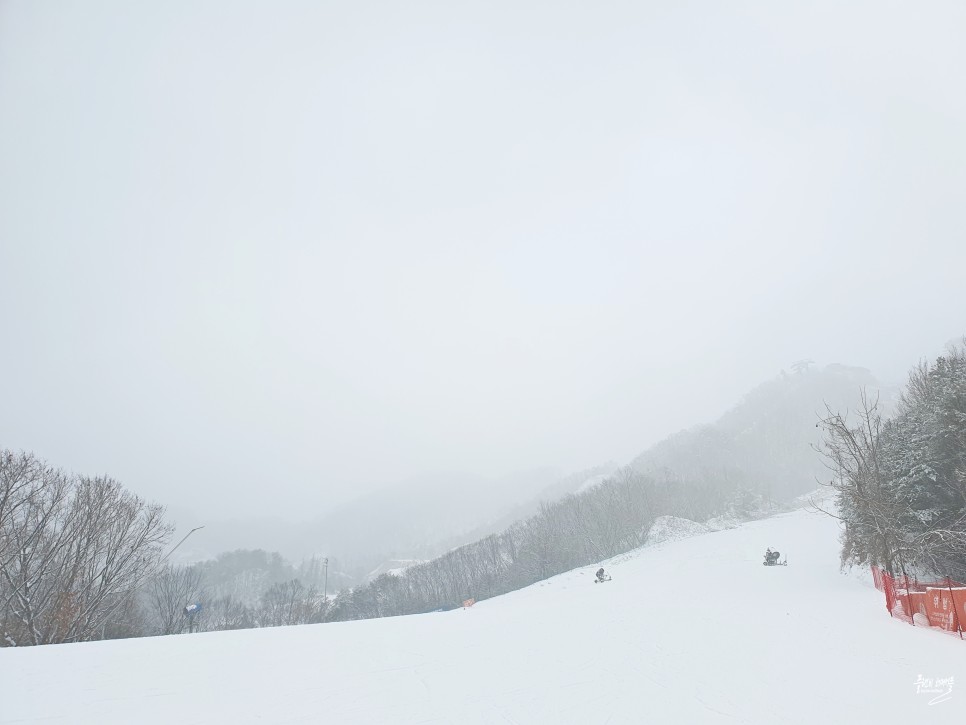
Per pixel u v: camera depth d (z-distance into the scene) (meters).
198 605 40.31
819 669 11.20
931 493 24.33
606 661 13.30
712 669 11.91
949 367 27.11
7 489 29.91
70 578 29.41
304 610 68.62
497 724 8.80
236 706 9.99
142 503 36.66
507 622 21.77
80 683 11.54
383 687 11.27
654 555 53.12
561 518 86.06
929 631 14.19
